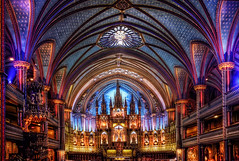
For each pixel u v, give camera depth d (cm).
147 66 4303
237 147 2870
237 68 3459
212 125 3509
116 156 4878
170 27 3080
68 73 3712
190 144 3453
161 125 4891
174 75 3822
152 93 4953
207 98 4550
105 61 4300
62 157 3578
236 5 2317
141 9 3023
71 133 4466
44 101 3006
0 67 1449
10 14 2228
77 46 3447
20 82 2280
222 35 2500
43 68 3059
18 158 1977
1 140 1432
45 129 2853
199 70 3225
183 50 3216
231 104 2420
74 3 2631
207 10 2475
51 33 2788
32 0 2189
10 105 2350
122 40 3769
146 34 3447
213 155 3566
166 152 4556
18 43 2330
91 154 4825
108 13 3097
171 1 2686
